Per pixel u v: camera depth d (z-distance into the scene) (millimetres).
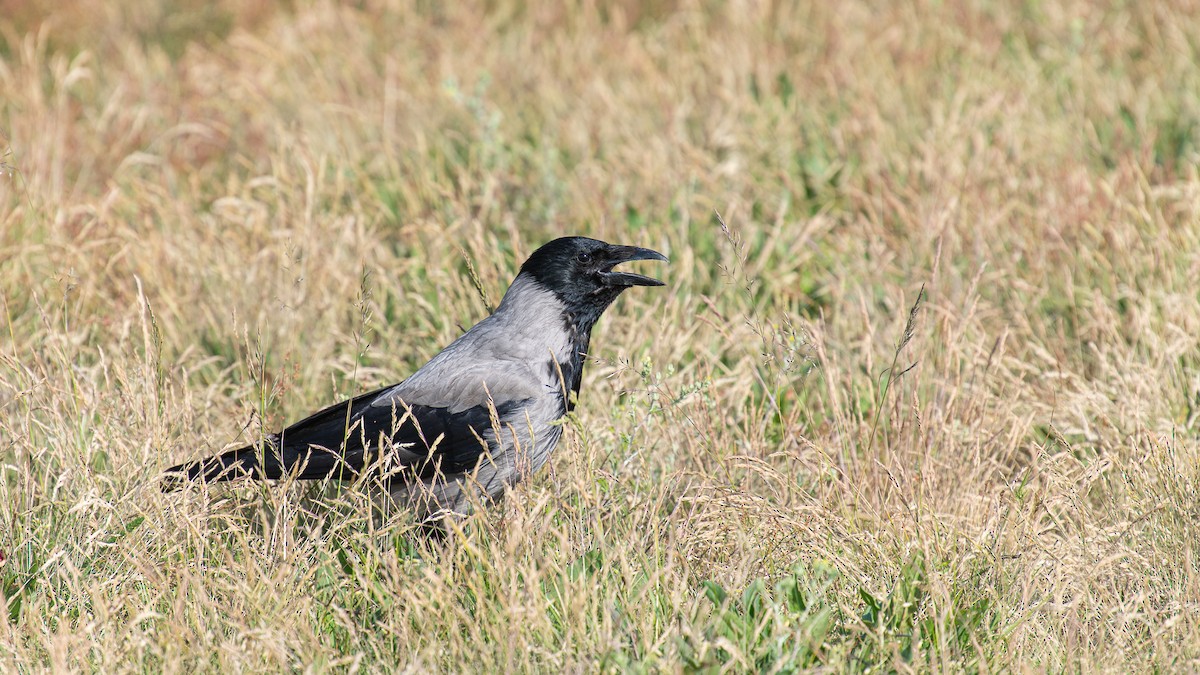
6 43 33125
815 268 19266
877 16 29031
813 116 23703
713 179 20406
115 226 19281
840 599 11141
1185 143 21969
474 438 13180
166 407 13758
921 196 19781
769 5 29594
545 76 26266
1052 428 13680
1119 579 11719
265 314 16984
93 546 11953
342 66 27469
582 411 14812
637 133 22922
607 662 9945
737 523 12195
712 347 16688
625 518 12367
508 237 19922
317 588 11578
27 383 14273
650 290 17797
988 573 11234
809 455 13891
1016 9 29016
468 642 10461
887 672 10211
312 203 18906
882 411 14852
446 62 27141
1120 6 27922
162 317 17266
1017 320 16438
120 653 10336
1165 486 12461
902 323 16031
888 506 12688
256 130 24594
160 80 28828
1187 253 17031
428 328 17109
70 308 17391
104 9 33750
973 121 22125
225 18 33812
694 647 9977
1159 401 14539
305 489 13617
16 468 12742
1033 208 19406
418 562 11484
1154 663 10242
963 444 13828
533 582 10336
